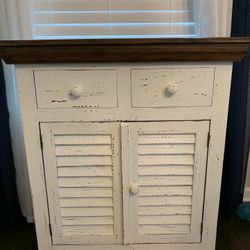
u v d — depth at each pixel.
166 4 1.36
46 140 1.00
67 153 1.01
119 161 1.02
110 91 0.94
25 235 1.44
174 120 0.97
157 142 1.00
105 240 1.12
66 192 1.06
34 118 0.97
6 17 1.26
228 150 1.40
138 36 1.40
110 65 0.92
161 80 0.93
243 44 0.87
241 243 1.35
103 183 1.05
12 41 0.85
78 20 1.38
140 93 0.95
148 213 1.08
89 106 0.96
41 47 0.86
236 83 1.32
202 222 1.09
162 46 0.87
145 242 1.12
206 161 1.02
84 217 1.09
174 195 1.06
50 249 1.12
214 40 0.86
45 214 1.08
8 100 1.35
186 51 0.87
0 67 1.29
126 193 1.05
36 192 1.05
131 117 0.97
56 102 0.95
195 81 0.94
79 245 1.12
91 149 1.01
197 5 1.26
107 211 1.08
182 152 1.01
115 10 1.37
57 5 1.36
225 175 1.45
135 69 0.92
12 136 1.40
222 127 0.98
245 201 1.62
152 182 1.05
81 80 0.93
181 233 1.11
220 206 1.52
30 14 1.27
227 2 1.22
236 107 1.34
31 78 0.93
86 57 0.88
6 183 1.41
